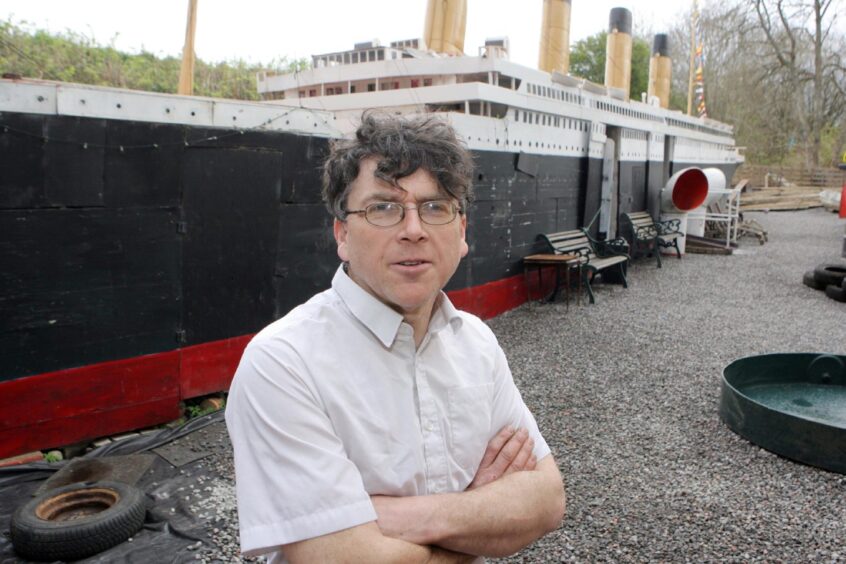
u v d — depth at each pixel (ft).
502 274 29.66
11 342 13.61
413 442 4.41
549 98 31.24
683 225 48.80
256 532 4.00
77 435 14.74
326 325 4.38
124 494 11.71
